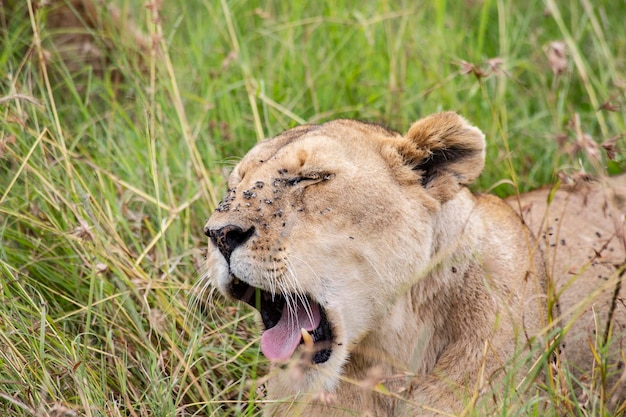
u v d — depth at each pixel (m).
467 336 7.99
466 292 8.06
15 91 10.64
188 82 12.52
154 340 9.08
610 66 12.74
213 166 11.09
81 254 9.47
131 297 9.54
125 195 10.56
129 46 12.39
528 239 8.66
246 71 12.11
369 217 7.71
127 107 11.95
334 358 7.63
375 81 12.94
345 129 8.23
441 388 7.82
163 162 10.73
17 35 12.35
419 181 8.05
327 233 7.59
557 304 8.29
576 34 13.71
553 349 7.61
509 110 13.09
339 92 12.86
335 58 13.27
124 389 8.06
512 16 14.45
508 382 7.20
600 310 8.81
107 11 12.93
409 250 7.79
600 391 7.91
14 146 10.46
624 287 8.96
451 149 8.12
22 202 10.32
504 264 8.28
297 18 13.66
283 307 7.81
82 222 9.16
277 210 7.61
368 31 13.16
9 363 8.12
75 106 12.05
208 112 12.00
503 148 11.98
